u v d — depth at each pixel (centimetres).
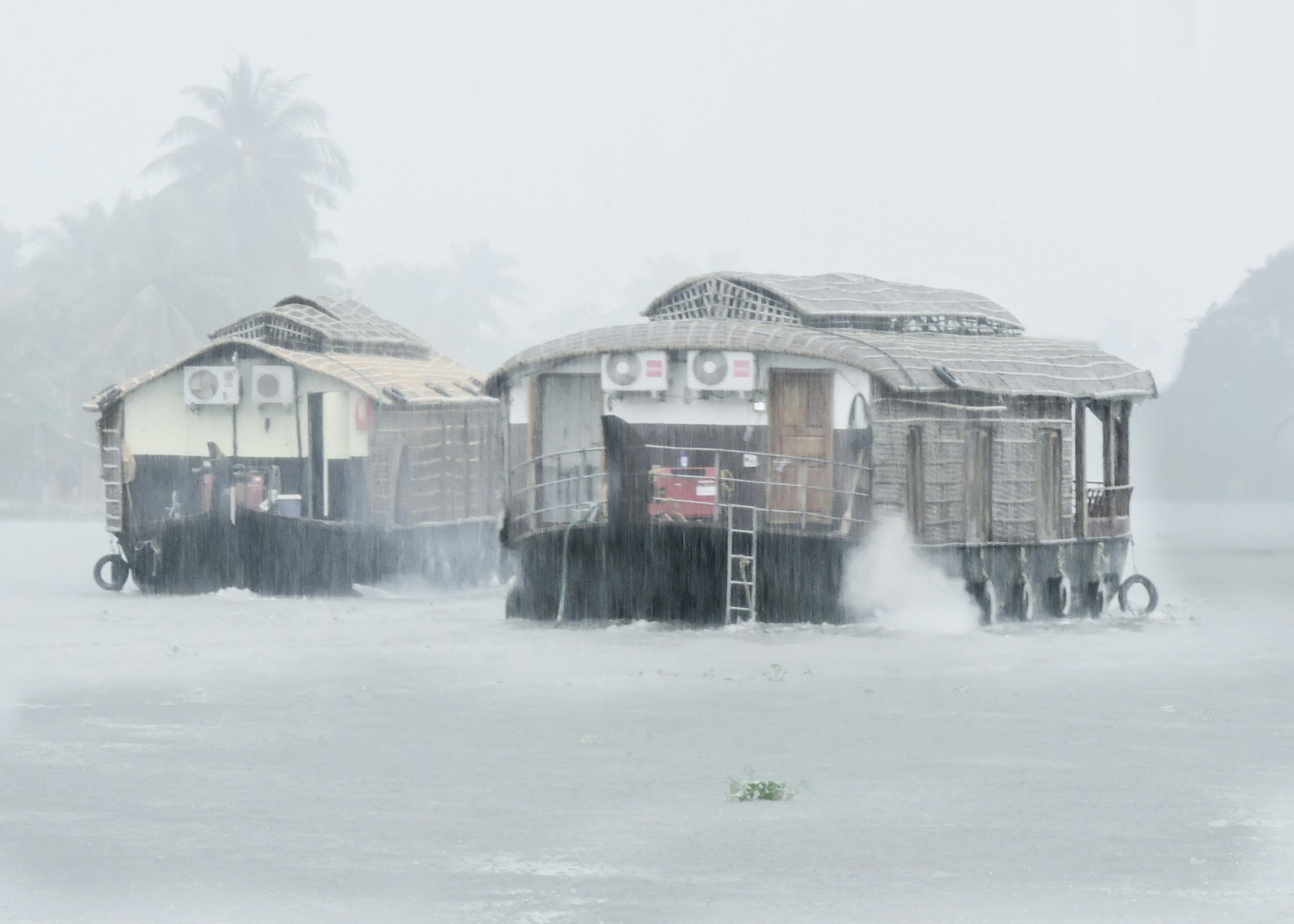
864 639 9869
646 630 10300
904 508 9931
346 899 4144
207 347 12775
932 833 4881
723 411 10181
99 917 3984
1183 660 9356
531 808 5222
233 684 8194
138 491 13225
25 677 8456
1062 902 4131
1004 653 9475
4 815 5116
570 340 10581
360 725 6906
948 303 12462
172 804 5281
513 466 10944
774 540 9788
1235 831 4922
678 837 4822
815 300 11319
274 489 12925
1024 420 10994
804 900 4138
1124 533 12575
